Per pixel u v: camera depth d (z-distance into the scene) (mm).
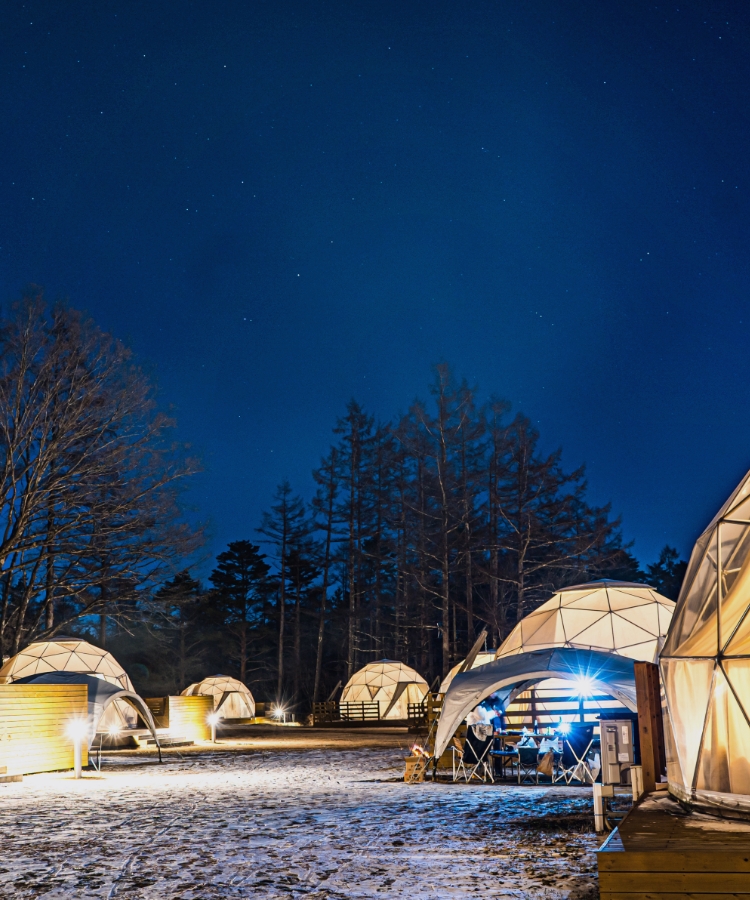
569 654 14219
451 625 54062
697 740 7039
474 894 5777
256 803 10719
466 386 42938
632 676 13508
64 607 40750
